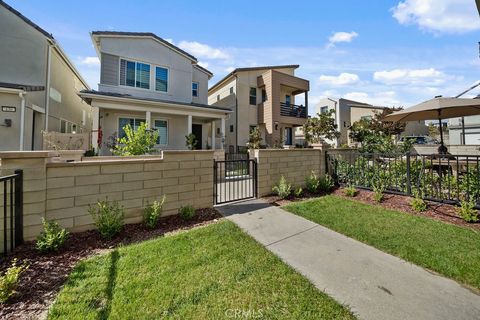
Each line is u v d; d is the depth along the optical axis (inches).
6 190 108.1
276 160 237.1
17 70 356.2
